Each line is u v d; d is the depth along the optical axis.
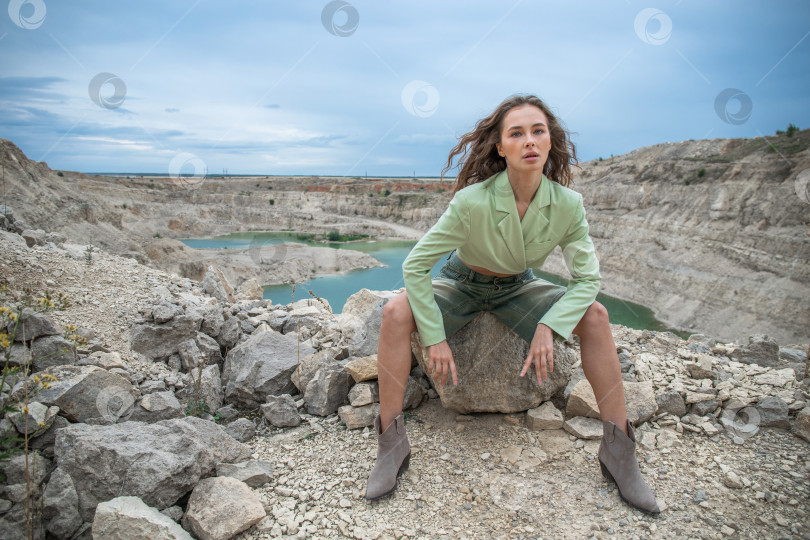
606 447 2.09
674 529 1.85
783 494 2.00
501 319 2.48
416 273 2.13
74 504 1.83
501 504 2.04
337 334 3.42
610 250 19.06
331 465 2.32
